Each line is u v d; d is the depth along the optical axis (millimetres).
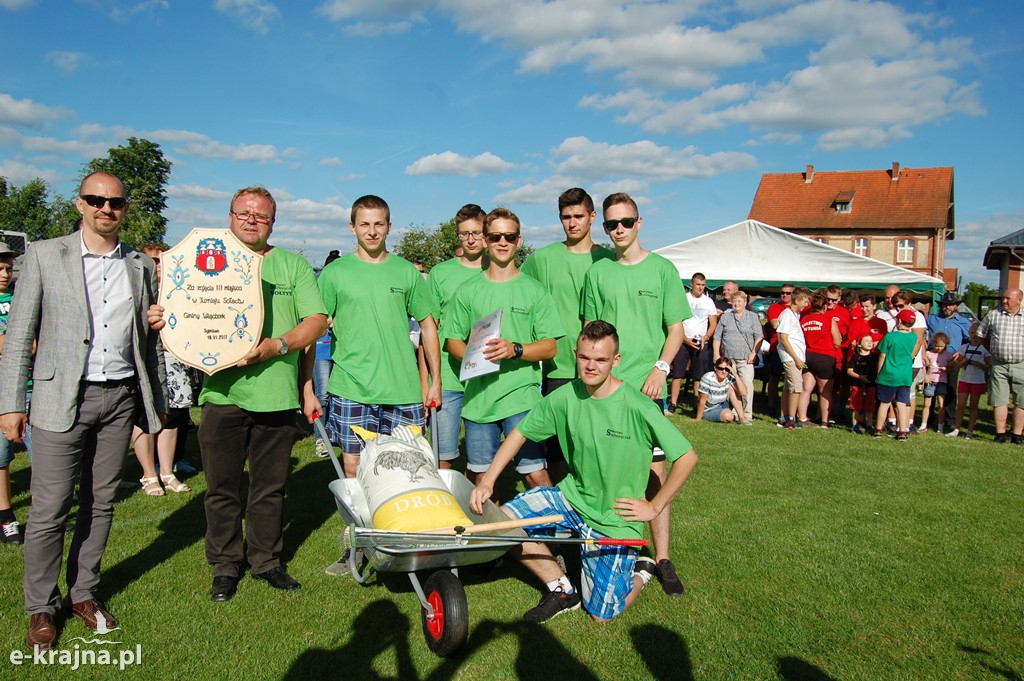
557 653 3484
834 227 53250
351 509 3705
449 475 4387
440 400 4957
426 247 40281
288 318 4281
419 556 3402
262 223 4102
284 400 4156
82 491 3762
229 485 4113
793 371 9898
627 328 4539
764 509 5762
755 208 56469
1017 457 8203
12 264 5477
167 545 4875
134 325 3740
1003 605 4035
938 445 8914
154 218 51438
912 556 4770
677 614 3904
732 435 9242
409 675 3275
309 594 4121
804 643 3590
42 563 3508
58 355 3514
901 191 53188
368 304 4590
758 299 18938
